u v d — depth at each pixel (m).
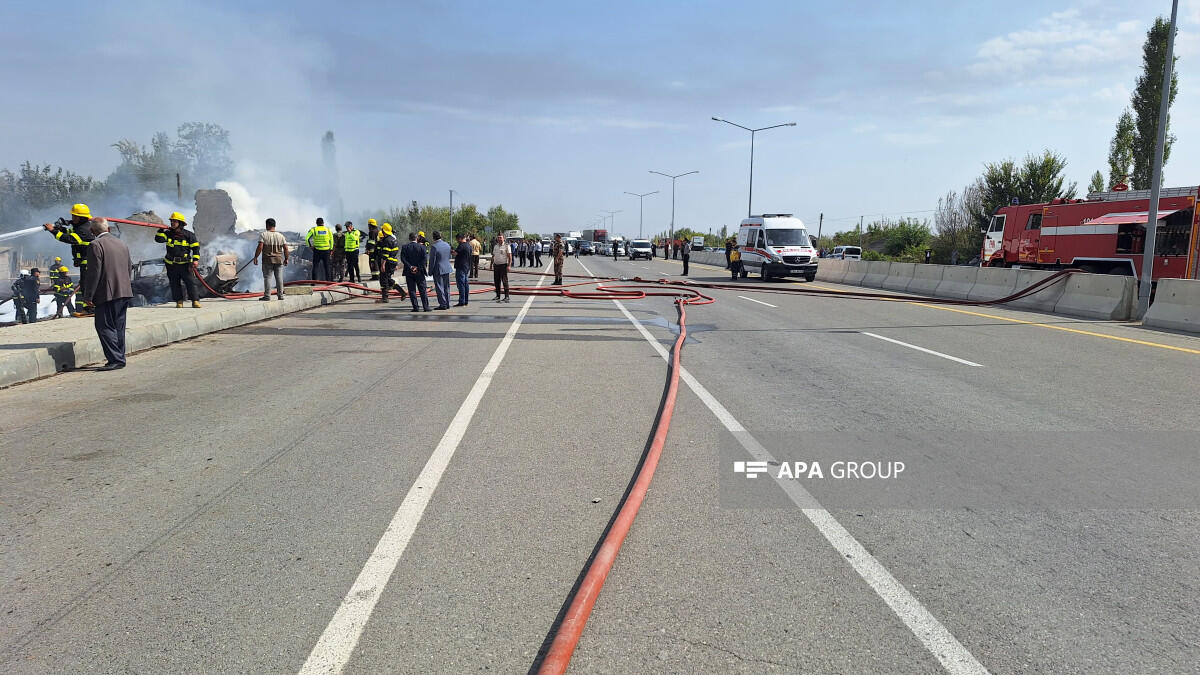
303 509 4.29
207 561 3.61
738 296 21.44
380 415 6.58
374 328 13.13
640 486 4.54
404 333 12.45
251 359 9.72
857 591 3.32
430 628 2.99
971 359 9.94
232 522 4.10
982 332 12.98
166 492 4.58
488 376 8.51
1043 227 24.73
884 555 3.71
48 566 3.55
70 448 5.52
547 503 4.38
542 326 13.53
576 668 2.71
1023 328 13.65
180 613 3.12
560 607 3.16
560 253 23.81
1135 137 39.66
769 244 30.28
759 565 3.58
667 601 3.22
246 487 4.67
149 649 2.84
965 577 3.47
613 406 6.96
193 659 2.77
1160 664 2.76
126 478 4.84
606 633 2.95
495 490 4.61
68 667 2.72
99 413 6.64
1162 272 20.47
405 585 3.36
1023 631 2.99
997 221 27.45
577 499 4.45
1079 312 16.41
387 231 18.41
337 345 11.03
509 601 3.21
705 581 3.41
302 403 7.07
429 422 6.33
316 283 19.50
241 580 3.41
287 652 2.82
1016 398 7.42
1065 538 3.94
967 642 2.91
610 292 21.47
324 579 3.42
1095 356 10.23
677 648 2.85
